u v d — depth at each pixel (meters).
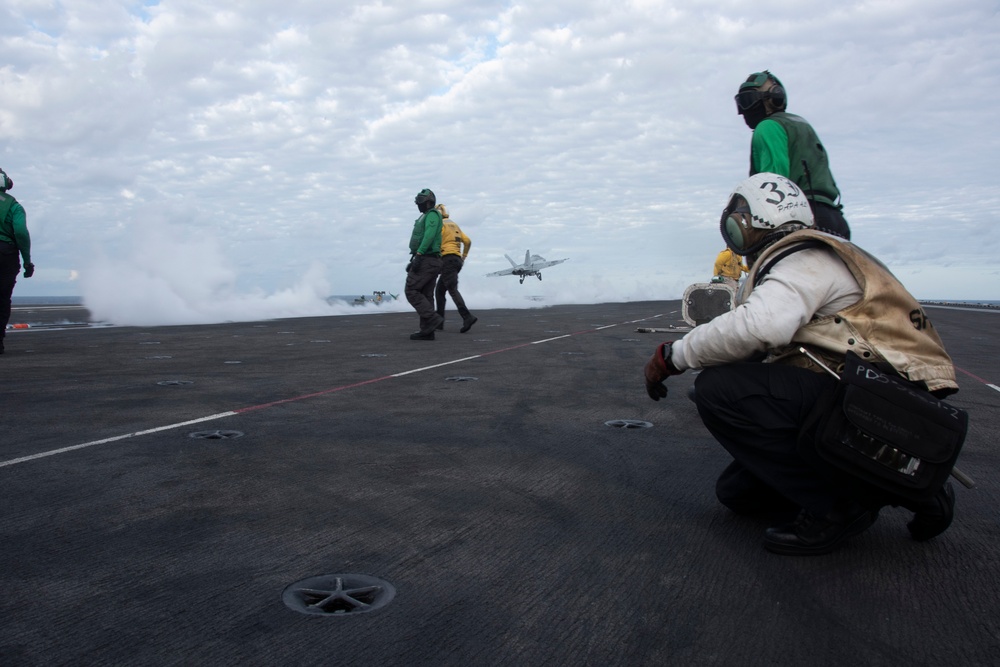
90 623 1.67
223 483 2.83
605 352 8.02
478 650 1.56
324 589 1.87
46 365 6.64
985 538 2.32
